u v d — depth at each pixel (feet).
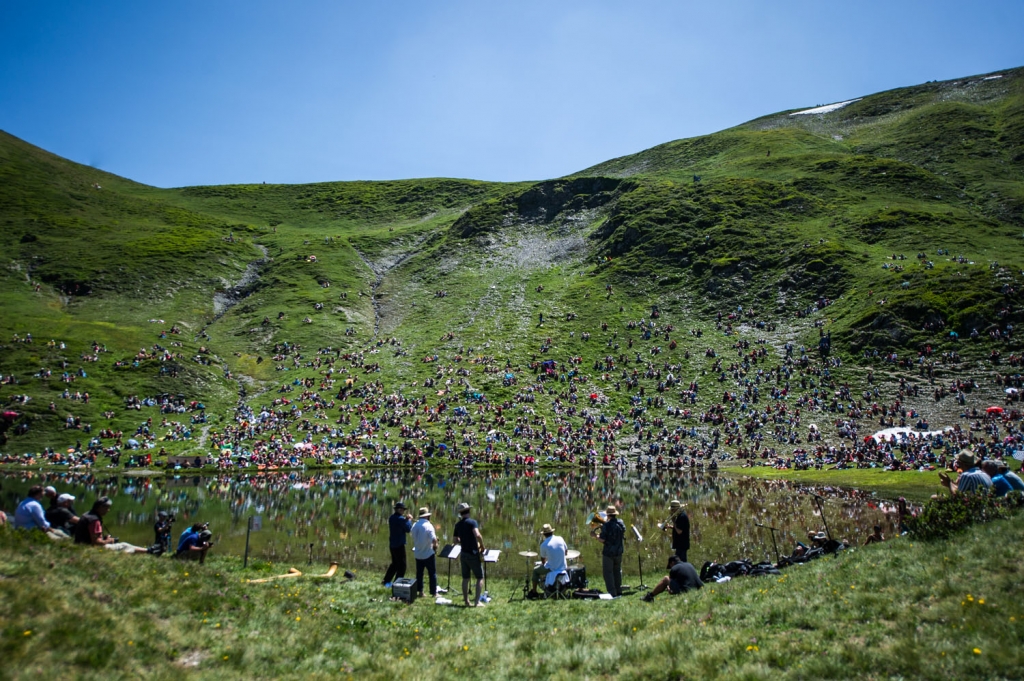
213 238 564.30
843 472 196.75
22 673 27.25
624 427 268.82
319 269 508.53
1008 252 364.99
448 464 234.38
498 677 35.29
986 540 41.91
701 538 104.27
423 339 378.12
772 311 361.51
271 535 107.14
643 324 369.71
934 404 248.32
